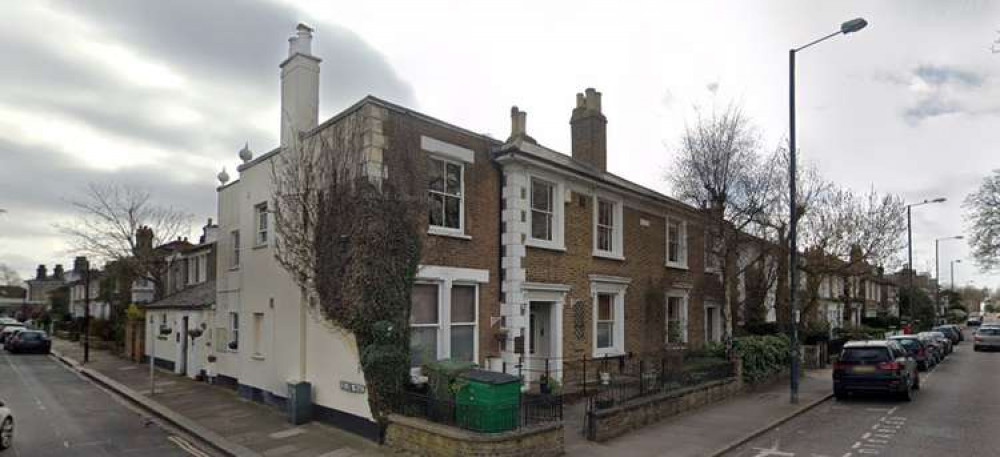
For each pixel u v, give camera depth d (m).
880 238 25.64
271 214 15.23
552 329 15.72
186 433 12.58
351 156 11.96
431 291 13.00
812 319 28.28
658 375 13.97
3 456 10.60
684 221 21.92
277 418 13.35
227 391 17.53
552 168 15.38
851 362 16.80
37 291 95.50
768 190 19.08
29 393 18.66
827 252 25.36
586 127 19.45
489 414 9.48
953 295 91.00
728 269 18.84
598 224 17.89
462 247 13.53
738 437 11.56
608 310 18.20
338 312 11.72
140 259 33.03
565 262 16.11
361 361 11.26
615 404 11.98
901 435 12.11
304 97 14.70
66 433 12.64
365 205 11.48
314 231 12.58
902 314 56.31
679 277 21.33
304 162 13.23
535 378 14.62
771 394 17.25
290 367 13.80
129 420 14.09
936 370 26.05
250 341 15.99
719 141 18.34
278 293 14.56
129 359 29.19
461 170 13.79
